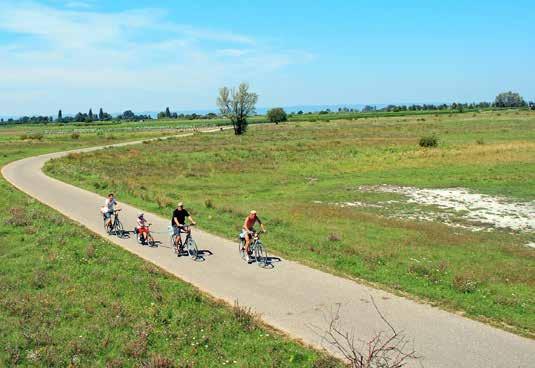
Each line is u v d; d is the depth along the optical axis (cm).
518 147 5778
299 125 13488
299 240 2125
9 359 1058
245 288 1533
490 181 3944
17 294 1452
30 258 1831
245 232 1823
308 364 1052
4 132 14400
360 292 1488
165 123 19575
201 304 1397
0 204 3036
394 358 1062
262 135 9969
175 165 5550
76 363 1051
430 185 3875
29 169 4947
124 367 1041
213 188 4012
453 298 1420
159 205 2939
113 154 6569
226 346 1141
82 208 2891
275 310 1353
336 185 4041
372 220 2620
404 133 9375
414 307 1366
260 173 4878
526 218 2744
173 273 1694
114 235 2255
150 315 1305
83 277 1623
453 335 1182
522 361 1053
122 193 3478
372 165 5156
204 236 2225
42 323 1251
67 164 5288
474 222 2656
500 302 1395
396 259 1847
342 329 1223
